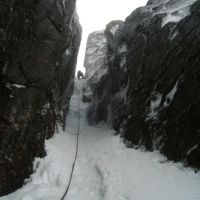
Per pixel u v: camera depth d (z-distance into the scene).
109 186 10.16
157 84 13.45
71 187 10.42
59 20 11.75
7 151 9.59
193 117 10.59
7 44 9.44
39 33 10.93
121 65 19.66
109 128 19.81
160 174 10.34
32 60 10.66
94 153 14.74
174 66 12.73
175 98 11.86
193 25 12.54
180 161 10.64
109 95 22.20
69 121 25.48
